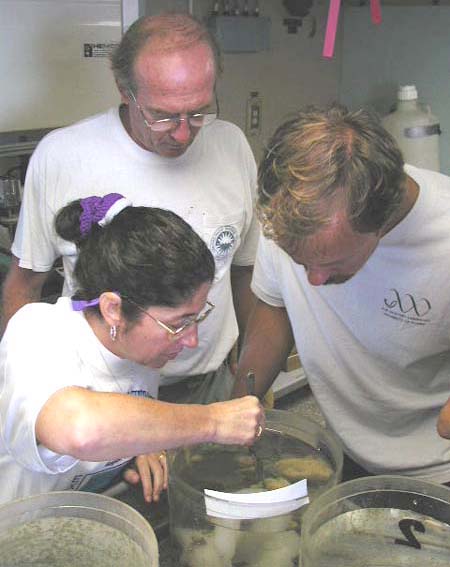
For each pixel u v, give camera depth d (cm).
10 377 94
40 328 99
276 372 137
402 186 83
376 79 267
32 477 106
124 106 151
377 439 126
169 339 98
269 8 240
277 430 116
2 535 91
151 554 84
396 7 252
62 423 86
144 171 147
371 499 93
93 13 167
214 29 222
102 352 103
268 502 93
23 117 165
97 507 91
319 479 104
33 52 161
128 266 93
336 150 78
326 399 129
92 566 94
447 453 120
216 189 154
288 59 255
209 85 133
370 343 117
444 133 254
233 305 176
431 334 111
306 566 85
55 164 146
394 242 102
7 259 182
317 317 120
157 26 132
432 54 248
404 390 121
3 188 185
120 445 88
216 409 98
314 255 81
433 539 92
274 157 81
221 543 95
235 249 161
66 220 109
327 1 258
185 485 96
